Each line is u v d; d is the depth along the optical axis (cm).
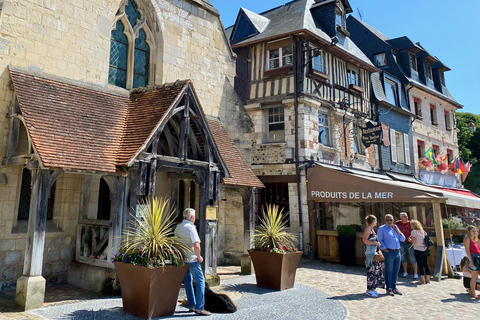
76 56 805
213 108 1125
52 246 758
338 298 709
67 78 782
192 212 596
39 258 571
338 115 1566
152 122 721
